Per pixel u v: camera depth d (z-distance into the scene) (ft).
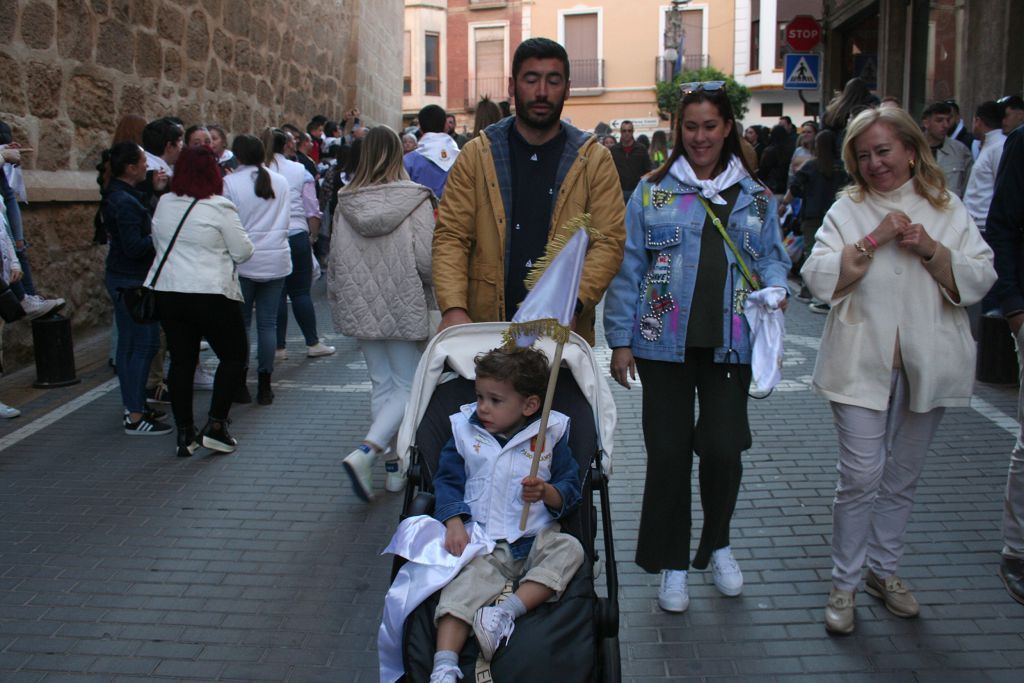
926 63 44.11
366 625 13.34
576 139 13.03
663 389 13.02
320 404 24.31
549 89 12.53
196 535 16.28
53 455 20.35
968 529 15.84
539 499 9.78
